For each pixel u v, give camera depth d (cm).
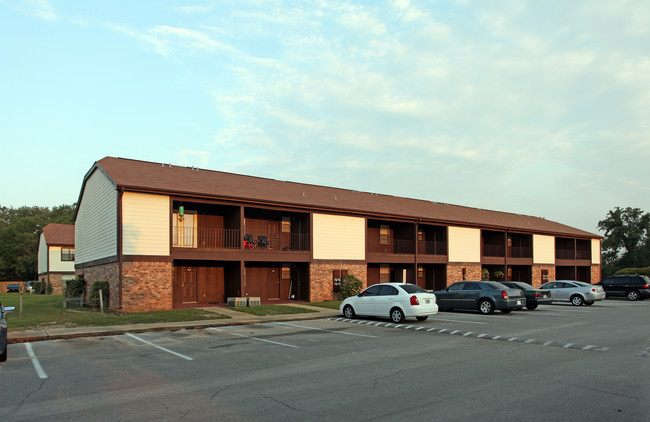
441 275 3541
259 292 2708
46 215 8869
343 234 2880
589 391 762
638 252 6450
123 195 2053
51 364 1001
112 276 2122
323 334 1475
